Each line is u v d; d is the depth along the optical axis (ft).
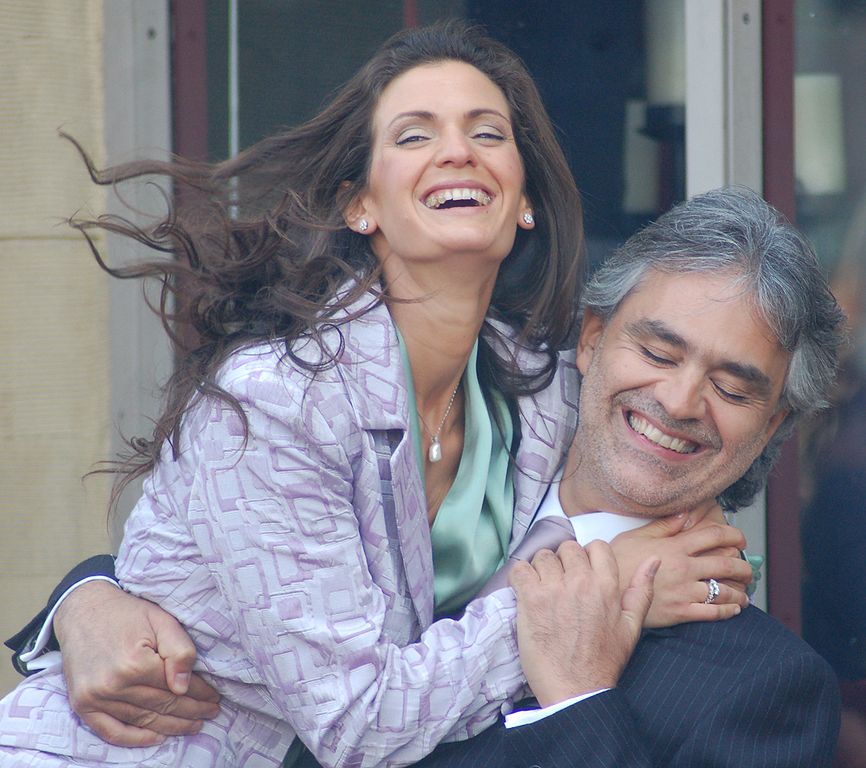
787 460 39.55
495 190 26.43
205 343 27.76
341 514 25.02
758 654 24.95
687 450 25.85
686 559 25.93
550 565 25.88
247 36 38.60
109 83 37.42
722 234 25.38
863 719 39.83
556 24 39.58
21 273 37.37
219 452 24.90
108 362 37.50
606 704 24.06
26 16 36.96
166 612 26.43
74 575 28.63
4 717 26.58
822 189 39.60
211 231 28.84
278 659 24.73
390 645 25.05
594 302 26.89
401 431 26.05
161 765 26.08
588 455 26.91
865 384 39.42
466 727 25.52
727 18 38.93
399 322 26.94
